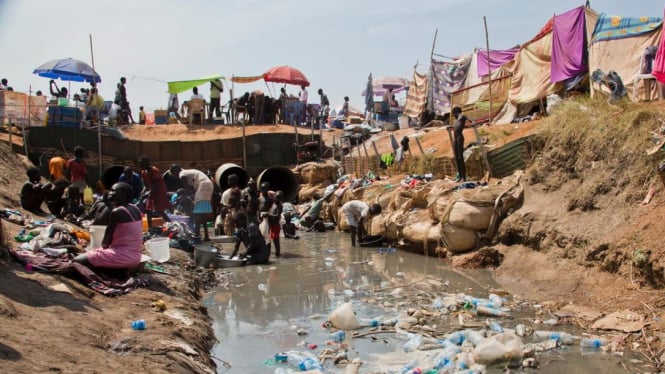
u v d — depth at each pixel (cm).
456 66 2406
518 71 1839
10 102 2198
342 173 2350
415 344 670
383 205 1573
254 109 2859
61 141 2216
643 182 908
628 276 816
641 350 642
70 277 748
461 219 1176
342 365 621
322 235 1752
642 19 1395
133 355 531
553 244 995
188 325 694
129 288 770
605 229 904
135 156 2369
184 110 2909
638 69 1394
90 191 1512
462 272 1095
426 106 2538
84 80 2433
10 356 436
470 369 584
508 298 887
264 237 1325
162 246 1036
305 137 2605
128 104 2777
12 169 1528
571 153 1084
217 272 1172
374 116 2998
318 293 971
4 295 599
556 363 617
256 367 629
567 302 833
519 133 1541
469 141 1728
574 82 1603
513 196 1144
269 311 863
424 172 1705
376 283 1035
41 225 1033
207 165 2455
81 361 473
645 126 958
